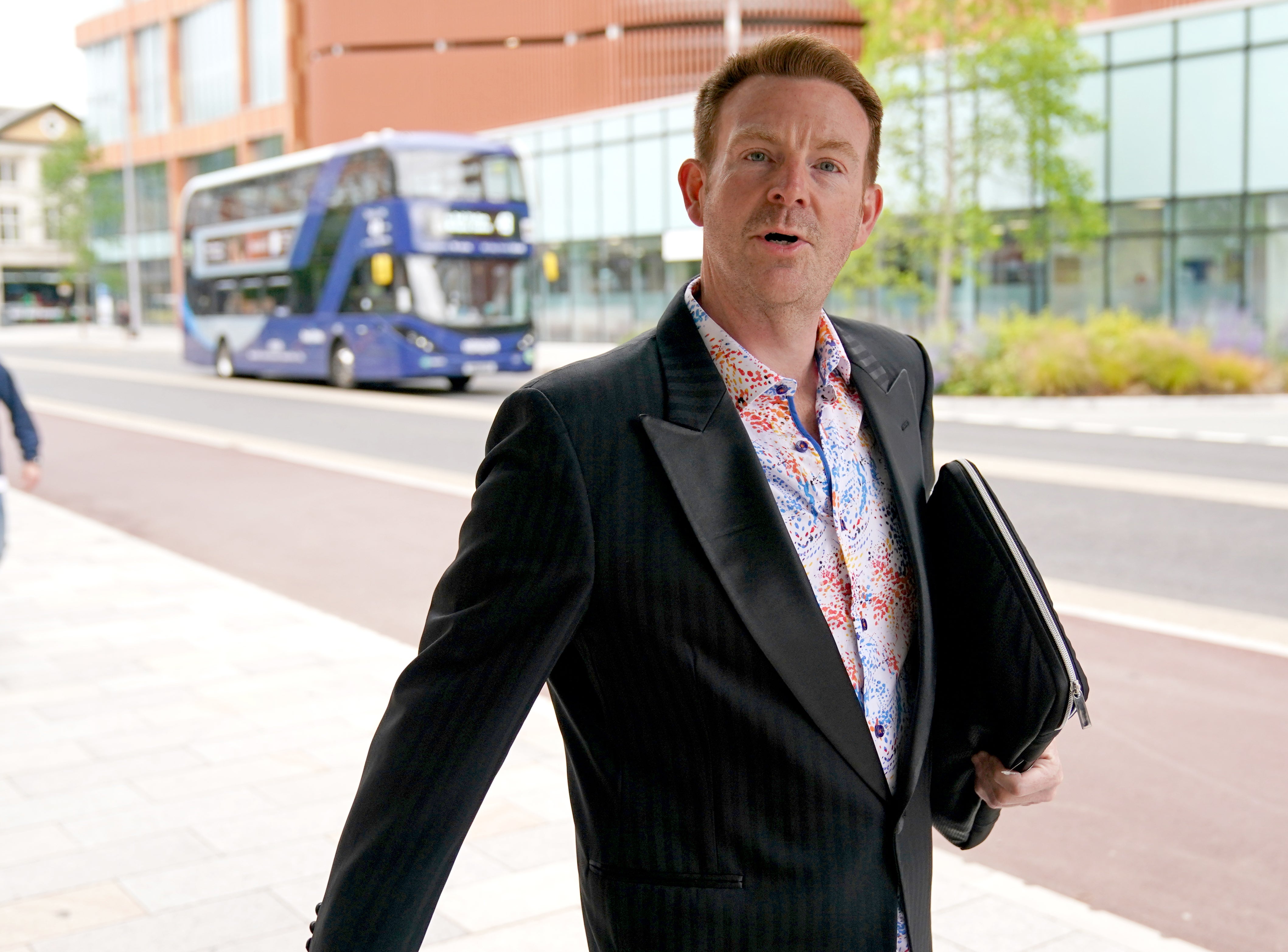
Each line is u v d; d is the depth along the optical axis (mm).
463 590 1438
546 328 36844
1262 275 22484
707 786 1437
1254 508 10242
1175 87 23250
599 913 1491
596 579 1414
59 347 48125
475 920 3500
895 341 1812
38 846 4031
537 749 4926
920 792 1555
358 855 1366
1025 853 4129
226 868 3865
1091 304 24672
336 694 5711
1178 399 19375
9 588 8094
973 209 22188
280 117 56906
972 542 1552
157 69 66875
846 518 1535
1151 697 5652
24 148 89312
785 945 1426
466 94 41719
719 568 1400
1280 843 4156
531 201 22656
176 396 23859
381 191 22125
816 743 1426
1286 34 21719
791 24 36000
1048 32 21594
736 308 1538
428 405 21078
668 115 32312
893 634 1560
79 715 5418
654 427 1427
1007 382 20594
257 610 7426
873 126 1593
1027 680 1504
